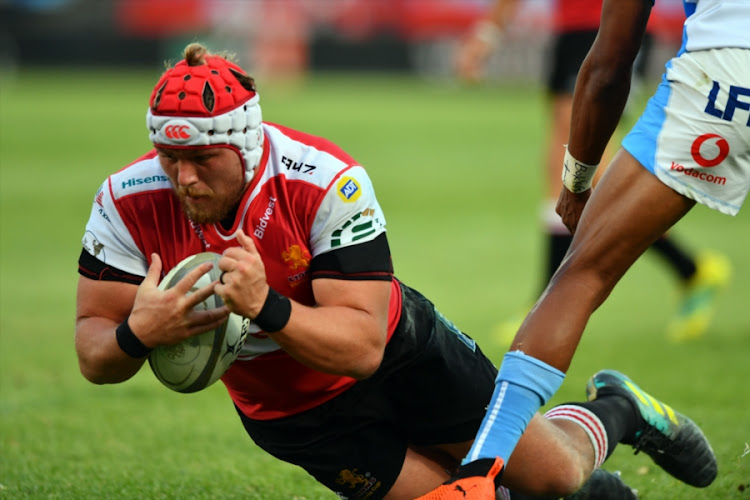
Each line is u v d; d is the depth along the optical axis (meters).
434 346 10.78
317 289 9.93
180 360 9.82
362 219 9.94
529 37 115.75
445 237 37.34
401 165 56.72
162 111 9.12
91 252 10.23
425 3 123.31
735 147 9.86
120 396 18.44
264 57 119.25
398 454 11.09
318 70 125.81
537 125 77.81
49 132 67.12
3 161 55.06
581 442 11.09
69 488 13.03
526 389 9.92
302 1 121.94
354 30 124.81
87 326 10.11
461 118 81.94
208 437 15.83
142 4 119.19
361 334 9.70
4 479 13.43
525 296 27.53
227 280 9.06
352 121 76.44
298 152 10.05
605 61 10.47
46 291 28.20
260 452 15.06
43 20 119.19
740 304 26.95
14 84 105.31
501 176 53.38
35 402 17.83
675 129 10.00
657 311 26.61
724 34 9.87
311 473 11.30
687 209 10.20
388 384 10.88
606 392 11.89
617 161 10.31
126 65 121.19
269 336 10.02
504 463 9.64
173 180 9.52
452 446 11.16
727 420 15.80
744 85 9.71
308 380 10.59
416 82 122.38
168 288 9.61
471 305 26.28
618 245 10.12
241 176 9.57
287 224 9.90
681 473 12.11
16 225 38.31
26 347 22.14
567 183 11.42
